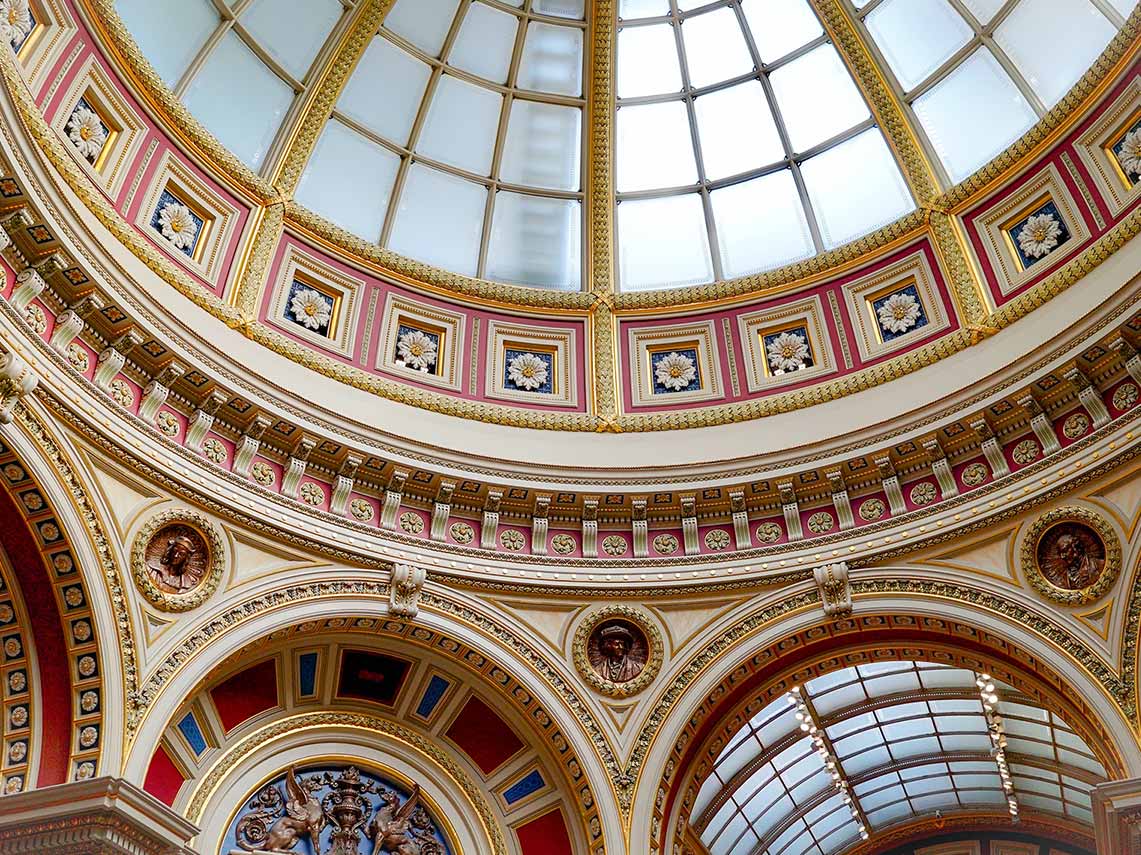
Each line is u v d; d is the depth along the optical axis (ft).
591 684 43.70
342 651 43.16
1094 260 42.47
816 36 51.52
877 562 43.55
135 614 36.60
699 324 52.26
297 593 40.83
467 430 47.47
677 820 43.52
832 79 52.03
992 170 47.75
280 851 40.45
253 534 40.52
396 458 43.86
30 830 32.94
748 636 43.80
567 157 54.13
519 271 53.62
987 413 42.29
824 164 52.90
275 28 47.60
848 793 78.28
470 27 51.26
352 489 43.75
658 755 42.57
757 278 51.90
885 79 50.78
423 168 52.39
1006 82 48.73
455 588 43.83
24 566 35.47
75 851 32.58
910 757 76.28
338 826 41.96
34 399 34.27
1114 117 43.98
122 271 37.35
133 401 38.34
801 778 73.87
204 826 38.99
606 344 51.70
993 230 47.91
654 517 46.34
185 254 43.91
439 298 51.37
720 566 44.98
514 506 45.60
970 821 83.30
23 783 34.50
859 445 44.78
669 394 50.88
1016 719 69.46
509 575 44.34
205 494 39.17
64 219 35.01
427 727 44.70
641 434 48.78
